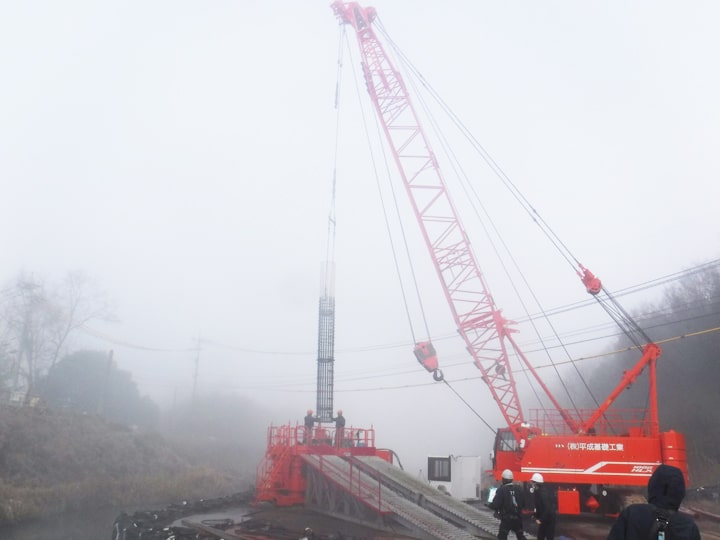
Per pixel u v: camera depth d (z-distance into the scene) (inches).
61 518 1204.5
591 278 1352.1
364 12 1803.6
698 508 1259.2
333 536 706.2
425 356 1593.3
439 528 751.1
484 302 1549.0
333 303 1396.4
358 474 939.3
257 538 737.0
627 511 200.1
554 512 550.3
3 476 1350.9
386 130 1737.2
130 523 841.5
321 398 1323.8
